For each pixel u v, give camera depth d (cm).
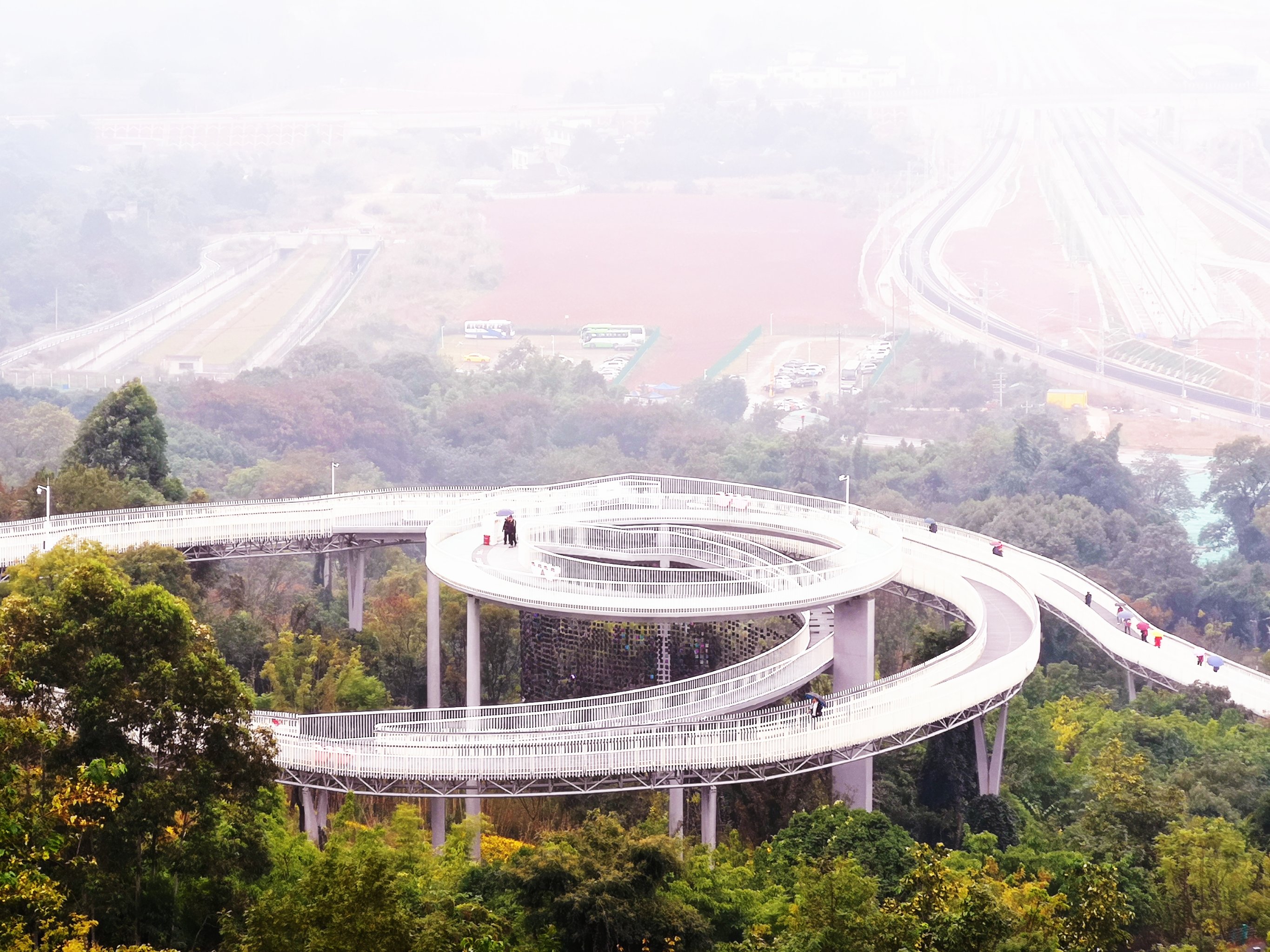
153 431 15738
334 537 13900
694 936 6775
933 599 13412
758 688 10675
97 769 5959
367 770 8981
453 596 13925
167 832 6819
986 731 11712
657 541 12625
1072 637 16475
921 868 6806
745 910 7294
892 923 6438
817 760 9581
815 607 10656
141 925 6750
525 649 12138
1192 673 13675
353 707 11438
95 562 7031
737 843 9150
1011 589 13225
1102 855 8869
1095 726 12706
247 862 6975
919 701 9862
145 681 6719
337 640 12688
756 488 14788
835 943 6550
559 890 6681
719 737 9206
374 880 5872
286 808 8831
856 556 11662
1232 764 10862
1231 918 8331
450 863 7506
